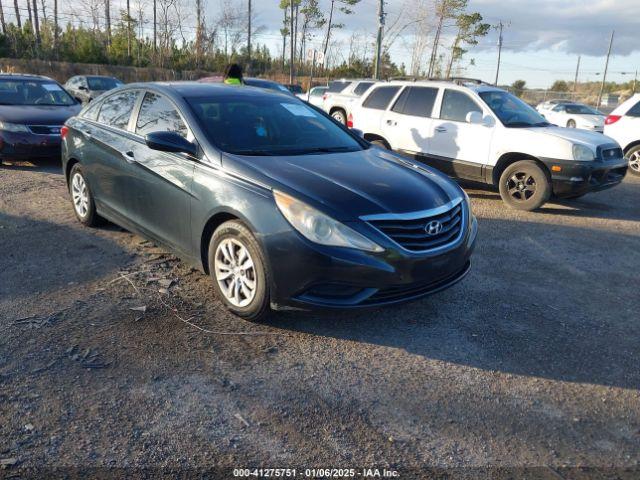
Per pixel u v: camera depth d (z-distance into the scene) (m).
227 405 3.03
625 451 2.85
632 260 5.99
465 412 3.10
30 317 3.88
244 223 3.76
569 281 5.22
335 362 3.53
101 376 3.22
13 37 41.28
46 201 6.95
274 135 4.61
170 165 4.36
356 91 16.52
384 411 3.06
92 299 4.21
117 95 5.49
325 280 3.51
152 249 5.33
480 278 5.15
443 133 8.55
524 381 3.44
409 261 3.60
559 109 23.64
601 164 7.56
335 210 3.52
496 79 50.47
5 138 8.73
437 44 36.25
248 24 47.78
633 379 3.53
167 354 3.50
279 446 2.74
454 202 4.08
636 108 11.88
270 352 3.60
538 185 7.79
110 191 5.24
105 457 2.59
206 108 4.58
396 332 3.97
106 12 48.38
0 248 5.21
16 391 3.04
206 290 4.47
